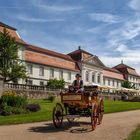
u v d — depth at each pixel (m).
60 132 14.25
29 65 81.38
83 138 12.69
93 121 15.12
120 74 135.00
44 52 89.94
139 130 14.92
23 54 77.00
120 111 29.92
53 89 63.22
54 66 90.69
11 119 20.03
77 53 107.62
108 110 29.80
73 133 13.99
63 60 98.19
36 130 14.83
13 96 30.67
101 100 18.00
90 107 15.70
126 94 91.81
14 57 56.97
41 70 86.19
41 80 85.44
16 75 56.22
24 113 28.17
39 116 22.56
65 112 16.14
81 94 15.52
